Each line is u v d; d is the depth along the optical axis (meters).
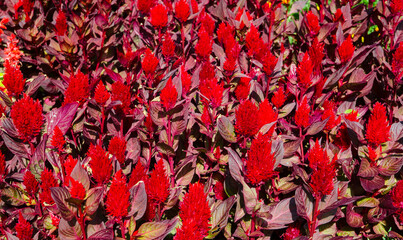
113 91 1.30
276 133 1.37
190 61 1.58
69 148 1.38
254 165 1.15
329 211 1.24
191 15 1.54
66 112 1.27
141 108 1.49
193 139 1.44
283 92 1.38
